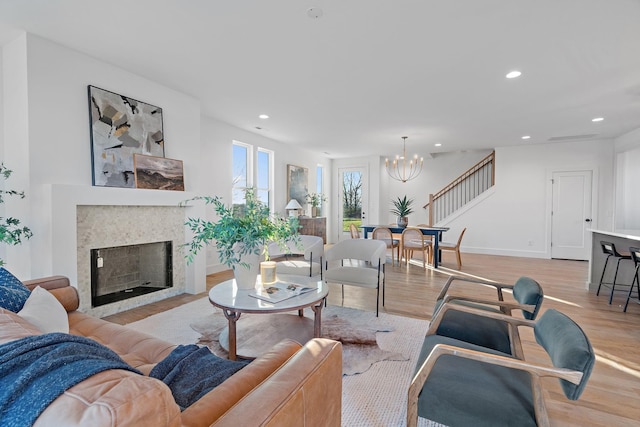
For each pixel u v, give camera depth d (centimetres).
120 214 313
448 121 494
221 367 122
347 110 439
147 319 293
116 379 59
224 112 454
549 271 531
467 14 221
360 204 854
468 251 745
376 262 315
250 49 273
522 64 297
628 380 201
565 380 103
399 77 329
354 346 241
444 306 172
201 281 389
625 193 578
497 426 106
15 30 246
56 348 68
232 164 535
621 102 398
